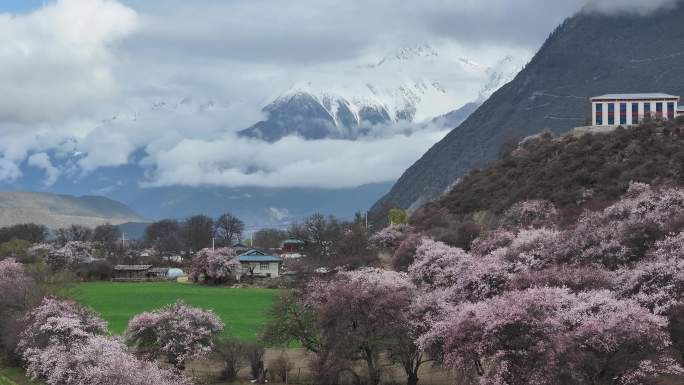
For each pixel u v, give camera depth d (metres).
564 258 97.88
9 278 117.25
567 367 58.19
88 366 75.00
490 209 174.50
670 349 72.12
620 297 74.38
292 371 86.94
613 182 152.00
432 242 128.25
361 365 85.94
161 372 74.56
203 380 84.06
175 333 88.44
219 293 172.38
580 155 170.00
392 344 79.31
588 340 58.78
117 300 158.25
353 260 163.38
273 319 92.38
